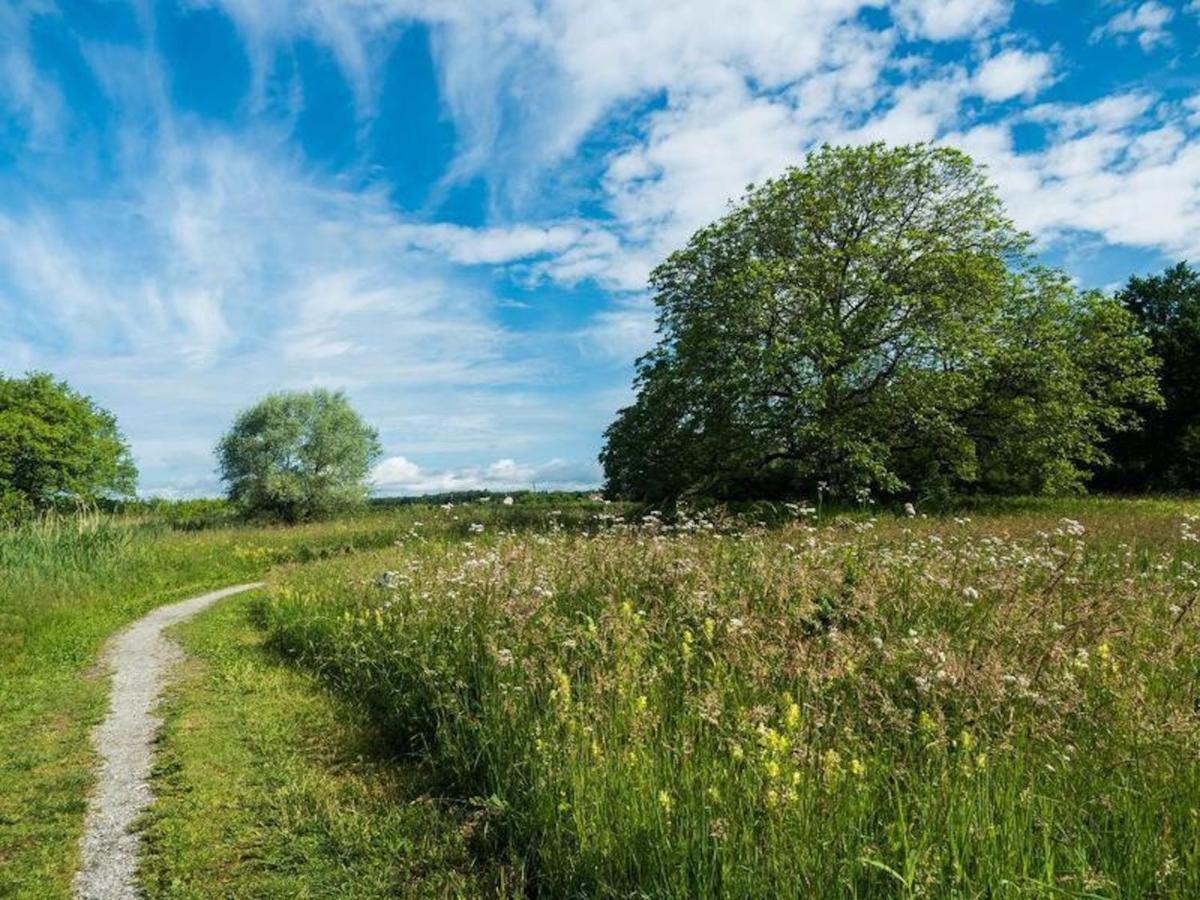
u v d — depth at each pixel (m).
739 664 5.75
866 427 27.38
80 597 16.70
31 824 5.93
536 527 19.69
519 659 6.88
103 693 9.85
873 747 4.53
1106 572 9.95
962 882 3.24
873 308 26.70
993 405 29.77
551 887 4.38
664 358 30.28
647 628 6.82
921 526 15.99
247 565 24.67
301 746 7.34
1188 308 45.50
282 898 4.69
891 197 29.14
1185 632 6.11
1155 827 3.59
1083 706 4.80
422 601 9.90
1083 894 2.98
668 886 3.80
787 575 7.53
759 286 26.25
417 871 4.90
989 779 3.88
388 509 47.94
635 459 30.56
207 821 5.81
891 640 6.29
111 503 55.34
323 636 10.85
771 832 3.73
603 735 5.16
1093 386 31.78
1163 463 43.84
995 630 6.03
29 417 47.41
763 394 27.09
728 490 31.14
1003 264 28.95
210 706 8.82
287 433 48.41
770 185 29.59
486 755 5.96
